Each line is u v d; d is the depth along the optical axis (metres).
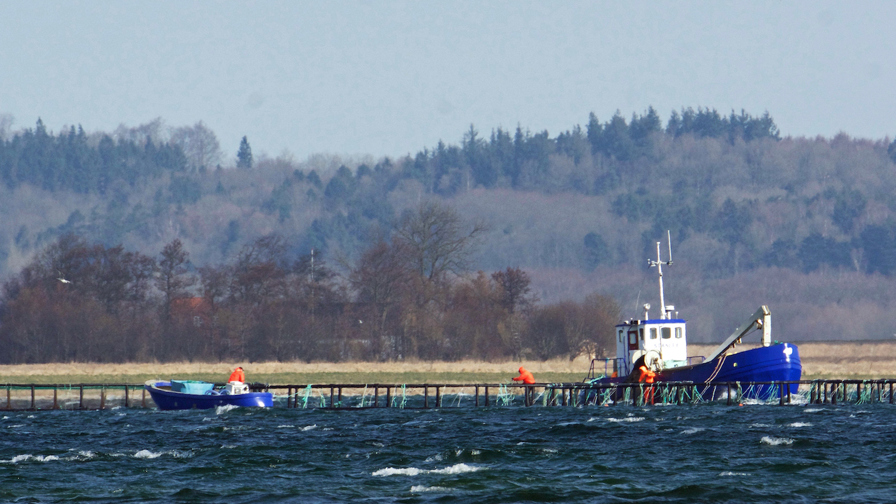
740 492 108.25
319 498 107.75
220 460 135.00
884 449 138.50
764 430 161.75
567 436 158.62
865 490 109.69
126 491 112.44
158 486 115.44
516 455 137.62
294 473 124.50
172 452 142.62
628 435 158.00
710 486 111.50
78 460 135.38
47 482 118.12
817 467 124.06
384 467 129.00
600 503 103.75
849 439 149.50
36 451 145.38
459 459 135.00
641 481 116.19
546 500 105.75
